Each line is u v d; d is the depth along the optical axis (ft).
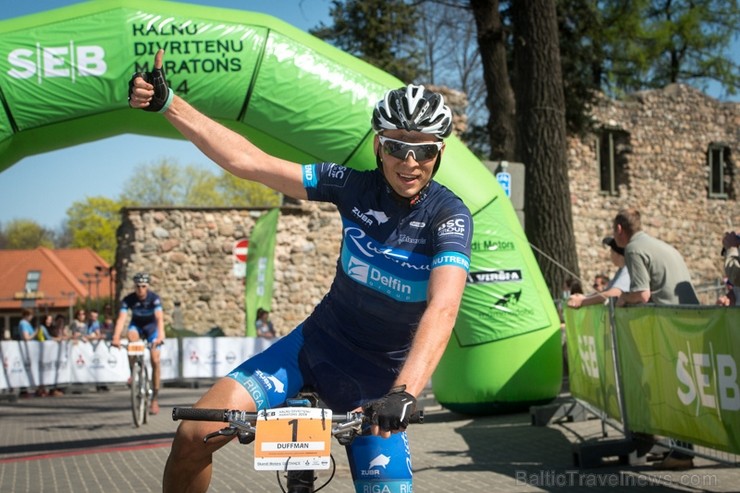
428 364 7.68
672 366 16.16
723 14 91.20
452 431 25.53
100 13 23.31
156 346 32.27
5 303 145.38
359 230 9.23
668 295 19.08
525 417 27.81
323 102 24.08
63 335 57.82
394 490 9.15
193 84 23.36
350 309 9.48
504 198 27.43
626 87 90.68
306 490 8.11
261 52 23.66
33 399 48.29
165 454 23.47
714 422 14.56
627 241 20.56
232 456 22.85
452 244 8.57
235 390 8.93
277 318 70.79
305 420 7.58
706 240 84.48
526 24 39.52
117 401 45.14
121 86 23.27
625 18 67.10
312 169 9.53
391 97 8.80
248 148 9.64
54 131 23.84
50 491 18.67
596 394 22.68
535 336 27.40
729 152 86.74
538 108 39.22
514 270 27.09
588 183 78.89
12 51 22.90
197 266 70.38
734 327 13.57
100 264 185.88
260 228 57.31
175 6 23.75
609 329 20.24
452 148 26.73
